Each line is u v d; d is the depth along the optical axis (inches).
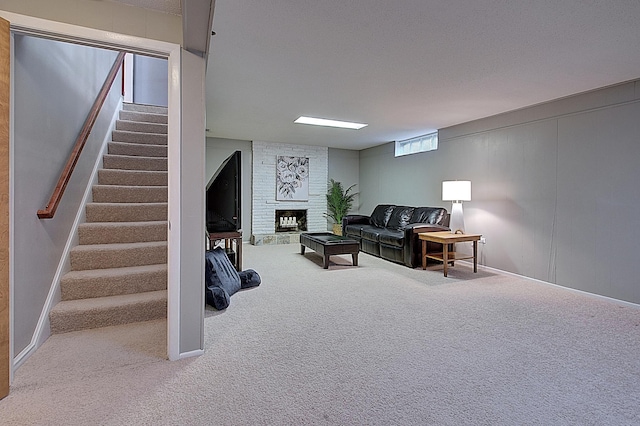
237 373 75.3
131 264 116.4
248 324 104.0
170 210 80.4
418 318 110.4
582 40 94.6
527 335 97.4
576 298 133.6
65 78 107.8
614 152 131.2
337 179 314.0
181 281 81.6
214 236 135.7
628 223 127.3
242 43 98.6
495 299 131.5
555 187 151.7
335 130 227.3
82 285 103.0
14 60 77.1
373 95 147.6
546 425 59.3
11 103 69.6
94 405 63.4
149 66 224.8
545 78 125.2
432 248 193.8
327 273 172.6
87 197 126.4
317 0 76.5
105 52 150.6
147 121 182.1
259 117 191.0
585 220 140.5
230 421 59.3
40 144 90.4
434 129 222.2
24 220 81.7
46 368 76.1
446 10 80.0
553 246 152.2
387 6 78.7
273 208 285.6
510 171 172.6
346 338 94.6
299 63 113.3
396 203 267.7
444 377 74.6
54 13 69.6
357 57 107.8
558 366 79.9
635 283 125.2
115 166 147.6
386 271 177.5
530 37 93.3
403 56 107.0
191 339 83.2
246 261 203.0
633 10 78.9
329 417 60.7
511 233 171.6
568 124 146.8
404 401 65.7
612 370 78.2
